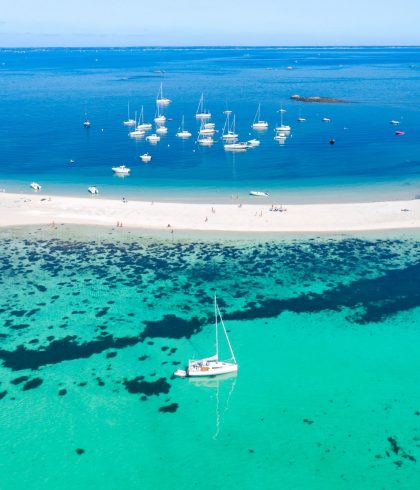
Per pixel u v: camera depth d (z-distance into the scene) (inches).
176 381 1747.0
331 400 1656.0
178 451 1467.8
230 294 2294.5
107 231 2972.4
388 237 2881.4
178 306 2199.8
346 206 3307.1
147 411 1614.2
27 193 3622.0
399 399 1659.7
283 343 1942.7
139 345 1935.3
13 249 2748.5
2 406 1624.0
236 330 2026.3
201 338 1979.6
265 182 3858.3
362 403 1643.7
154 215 3174.2
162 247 2770.7
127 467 1417.3
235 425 1557.6
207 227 3006.9
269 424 1562.5
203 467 1416.1
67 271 2511.1
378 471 1398.9
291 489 1349.7
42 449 1472.7
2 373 1776.6
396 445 1482.5
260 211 3218.5
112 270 2519.7
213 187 3747.5
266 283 2389.3
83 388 1710.1
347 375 1770.4
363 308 2176.4
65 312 2150.6
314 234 2923.2
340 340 1959.9
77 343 1946.4
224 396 1675.7
